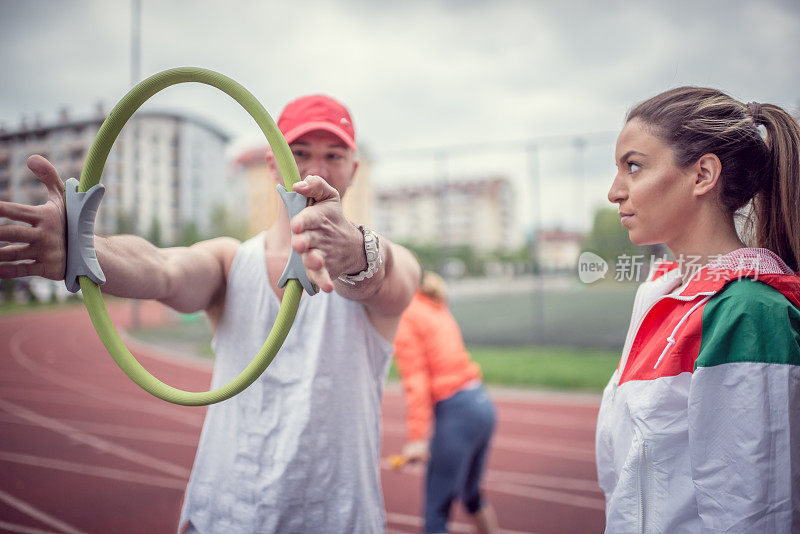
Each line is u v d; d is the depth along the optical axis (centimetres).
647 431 96
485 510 256
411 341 235
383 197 5872
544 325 1549
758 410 86
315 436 118
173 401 83
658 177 99
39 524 342
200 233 2375
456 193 6800
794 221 102
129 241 108
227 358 124
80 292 91
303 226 73
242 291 123
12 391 771
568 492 397
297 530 118
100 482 418
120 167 1880
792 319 89
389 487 407
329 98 128
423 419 228
